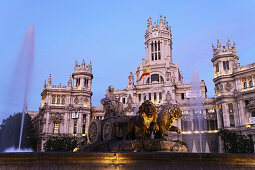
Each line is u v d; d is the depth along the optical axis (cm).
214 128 8294
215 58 8181
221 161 1248
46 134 8762
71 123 9100
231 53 7881
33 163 1238
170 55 10750
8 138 9519
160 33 10619
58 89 9369
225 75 7750
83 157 1272
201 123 8331
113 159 1279
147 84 9356
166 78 9069
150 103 1817
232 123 7306
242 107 7125
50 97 9325
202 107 8462
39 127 9562
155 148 1717
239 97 7231
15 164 1224
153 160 1261
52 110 9088
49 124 8950
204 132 7831
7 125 9644
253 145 6316
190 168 1227
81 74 9800
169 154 1258
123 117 2195
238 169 1234
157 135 1927
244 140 6128
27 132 9650
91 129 2370
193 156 1250
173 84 8894
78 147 2420
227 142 6500
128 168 1251
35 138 9925
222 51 8088
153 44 10669
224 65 8025
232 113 7356
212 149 7438
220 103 7675
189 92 8906
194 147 7688
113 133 2125
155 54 10644
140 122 1839
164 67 9981
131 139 2000
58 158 1254
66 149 7550
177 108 1992
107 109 2353
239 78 7450
